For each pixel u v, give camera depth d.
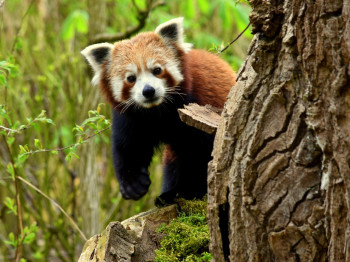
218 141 5.18
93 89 12.98
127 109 9.03
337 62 4.16
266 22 4.59
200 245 6.02
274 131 4.67
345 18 4.06
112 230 5.92
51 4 15.59
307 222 4.54
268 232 4.75
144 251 6.14
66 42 14.93
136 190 9.05
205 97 8.75
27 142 13.53
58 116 13.92
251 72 5.02
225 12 11.53
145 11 12.58
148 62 8.82
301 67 4.52
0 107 7.50
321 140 4.36
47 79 14.33
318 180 4.52
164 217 6.71
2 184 13.79
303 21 4.37
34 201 14.82
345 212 4.27
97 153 15.02
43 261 13.91
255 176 4.76
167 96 8.70
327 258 4.52
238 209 4.88
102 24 13.34
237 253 4.93
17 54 14.23
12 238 9.03
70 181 15.04
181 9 13.79
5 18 14.71
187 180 8.27
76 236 13.65
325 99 4.31
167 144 9.38
